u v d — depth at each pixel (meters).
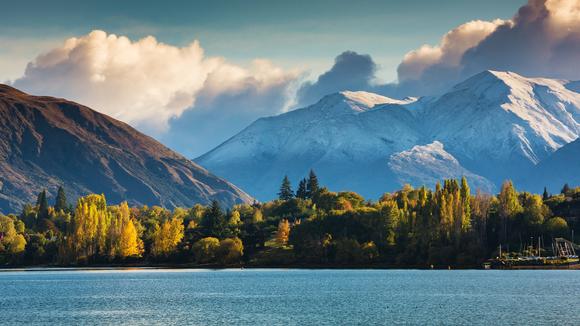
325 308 180.62
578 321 154.88
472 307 177.75
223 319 164.25
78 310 182.12
